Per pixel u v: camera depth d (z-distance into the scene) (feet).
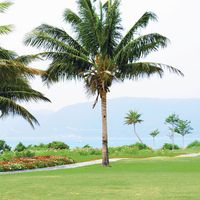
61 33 104.63
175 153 177.78
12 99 111.04
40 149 188.65
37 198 49.19
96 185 62.13
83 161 133.28
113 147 190.70
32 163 106.63
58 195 51.65
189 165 104.63
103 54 105.91
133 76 107.14
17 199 48.57
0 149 185.78
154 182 65.77
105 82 107.45
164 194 51.60
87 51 106.52
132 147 196.03
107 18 103.91
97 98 108.78
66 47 103.35
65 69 104.47
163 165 105.29
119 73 108.17
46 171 94.99
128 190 55.93
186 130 428.56
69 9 104.83
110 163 114.52
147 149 203.92
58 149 187.01
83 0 104.32
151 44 103.19
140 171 90.38
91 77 107.76
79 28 104.12
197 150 202.80
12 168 99.14
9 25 89.86
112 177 75.31
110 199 48.03
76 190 56.39
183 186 59.98
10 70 98.84
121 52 103.50
